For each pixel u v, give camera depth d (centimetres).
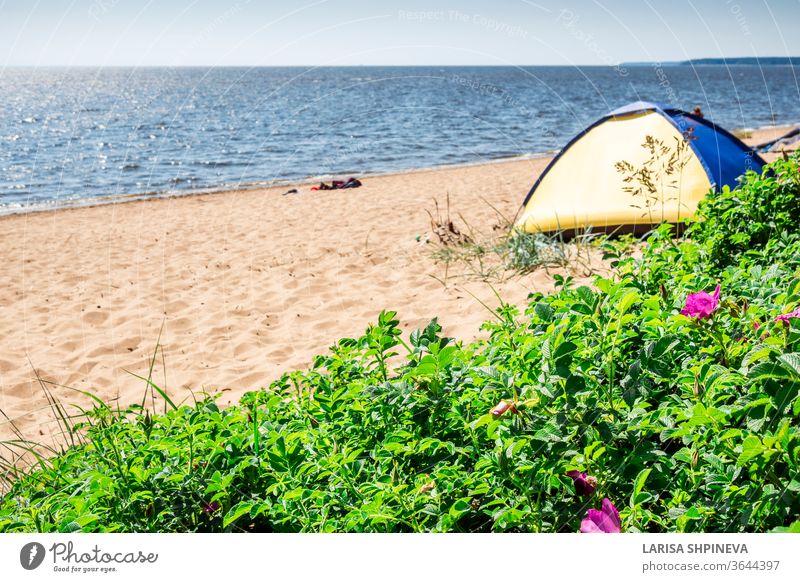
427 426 236
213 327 620
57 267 866
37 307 708
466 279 666
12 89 9831
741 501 173
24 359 571
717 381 187
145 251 935
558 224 701
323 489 219
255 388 481
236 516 199
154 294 728
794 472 163
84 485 242
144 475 226
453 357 231
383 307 623
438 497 196
